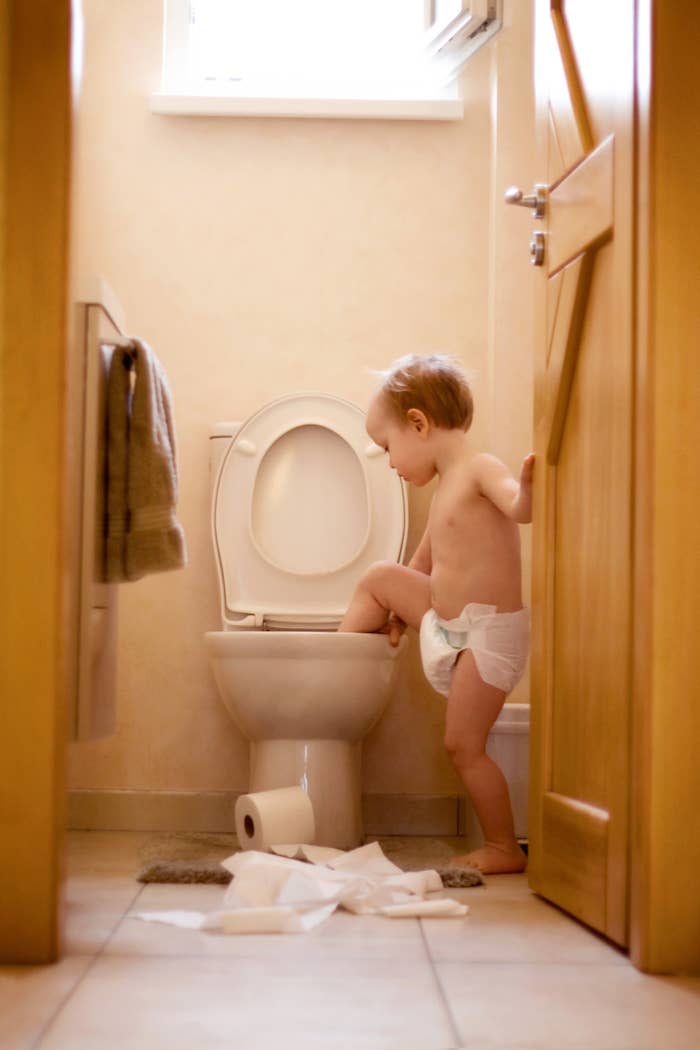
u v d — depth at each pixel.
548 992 1.37
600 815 1.64
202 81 2.95
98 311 1.79
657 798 1.46
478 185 2.86
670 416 1.48
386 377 2.44
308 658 2.28
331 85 2.98
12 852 1.46
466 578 2.28
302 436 2.74
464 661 2.26
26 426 1.47
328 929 1.69
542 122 2.05
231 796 2.75
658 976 1.45
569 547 1.85
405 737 2.78
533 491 2.03
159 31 2.87
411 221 2.86
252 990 1.37
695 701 1.47
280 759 2.37
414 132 2.87
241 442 2.70
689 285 1.49
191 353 2.83
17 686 1.46
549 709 1.93
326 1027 1.23
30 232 1.48
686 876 1.46
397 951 1.56
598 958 1.53
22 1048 1.15
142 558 1.85
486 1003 1.33
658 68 1.50
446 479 2.37
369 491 2.68
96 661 1.88
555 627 1.92
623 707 1.56
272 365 2.84
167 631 2.79
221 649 2.33
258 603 2.66
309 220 2.86
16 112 1.48
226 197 2.86
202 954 1.53
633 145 1.57
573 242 1.81
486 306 2.84
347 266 2.86
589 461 1.75
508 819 2.25
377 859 2.11
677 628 1.47
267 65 3.01
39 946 1.46
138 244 2.84
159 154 2.85
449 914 1.79
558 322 1.88
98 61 2.86
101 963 1.47
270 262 2.85
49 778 1.46
